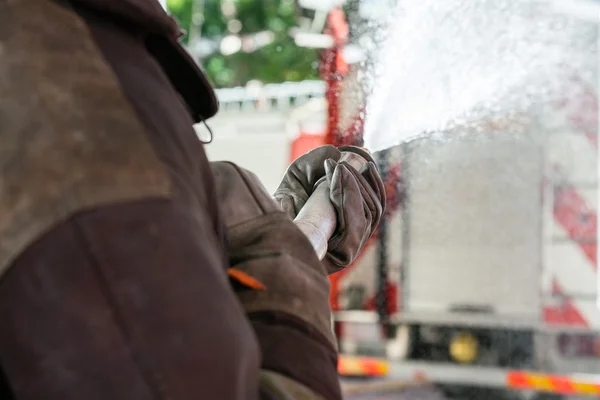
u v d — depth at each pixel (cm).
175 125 91
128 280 76
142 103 88
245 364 82
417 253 504
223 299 81
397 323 516
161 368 76
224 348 79
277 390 96
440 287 506
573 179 485
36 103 79
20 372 77
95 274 75
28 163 76
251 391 85
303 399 98
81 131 79
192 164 91
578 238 491
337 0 431
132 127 82
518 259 496
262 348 101
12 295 76
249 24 1458
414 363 519
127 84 88
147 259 77
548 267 496
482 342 510
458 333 512
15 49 82
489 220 481
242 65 1359
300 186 162
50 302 75
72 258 75
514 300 501
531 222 489
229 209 117
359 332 526
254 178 124
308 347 103
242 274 108
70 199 75
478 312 505
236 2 1458
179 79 112
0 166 77
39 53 82
